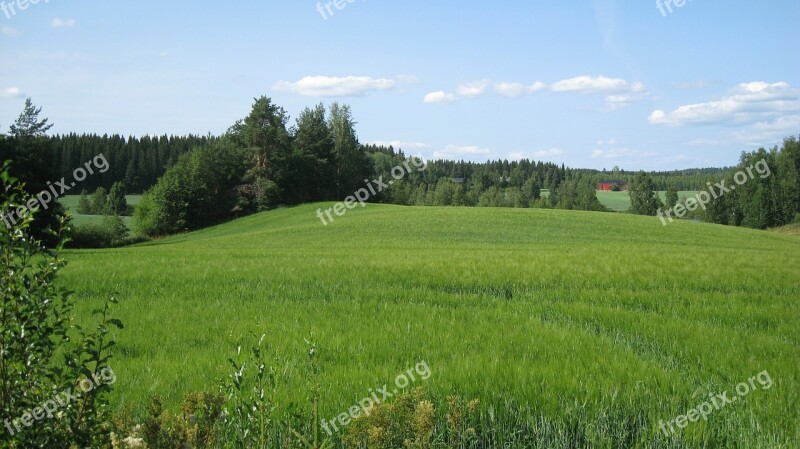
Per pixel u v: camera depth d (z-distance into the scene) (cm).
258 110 9531
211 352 950
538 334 1086
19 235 354
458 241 5362
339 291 1747
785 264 2470
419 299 1619
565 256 2911
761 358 913
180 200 8650
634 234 5822
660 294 1667
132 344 1027
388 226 6384
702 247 4653
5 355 349
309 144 10106
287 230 6450
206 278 1984
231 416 590
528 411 645
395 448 515
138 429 438
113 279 1927
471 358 875
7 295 352
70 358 374
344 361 890
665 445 605
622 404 688
